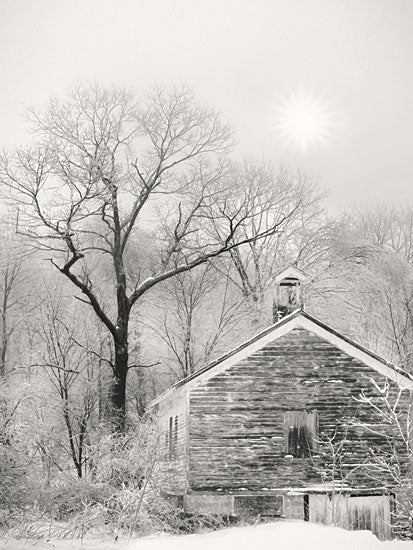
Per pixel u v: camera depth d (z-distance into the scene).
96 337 39.03
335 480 25.78
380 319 42.03
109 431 30.81
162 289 42.22
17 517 21.44
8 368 39.47
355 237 44.88
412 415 26.20
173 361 41.81
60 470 27.44
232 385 26.11
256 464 25.69
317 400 26.27
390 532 25.41
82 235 42.25
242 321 41.16
